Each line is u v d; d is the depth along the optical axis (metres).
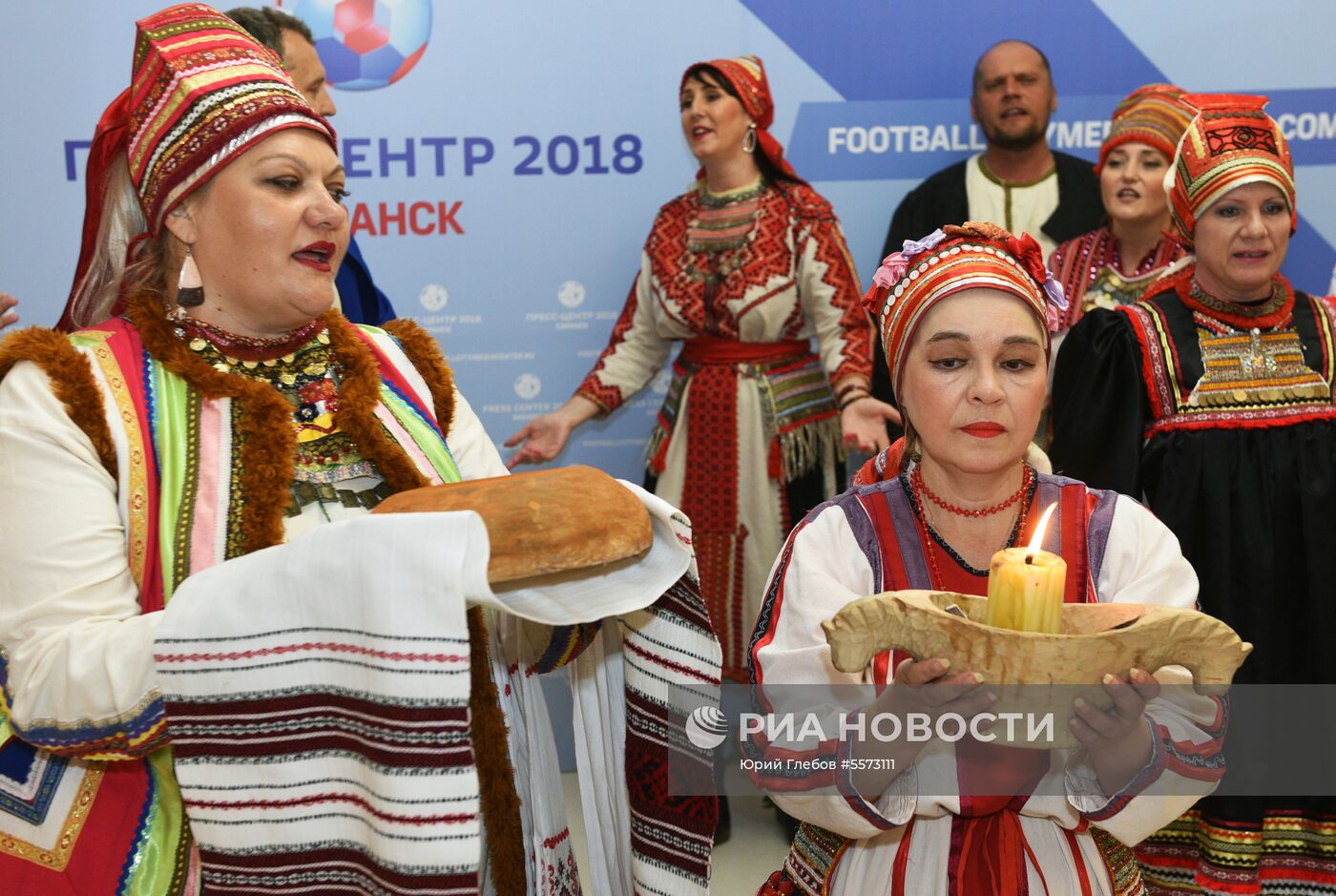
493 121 3.16
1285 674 2.10
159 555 1.09
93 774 1.11
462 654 0.88
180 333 1.18
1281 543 2.10
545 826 1.20
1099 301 2.80
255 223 1.13
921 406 1.20
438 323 3.26
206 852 0.97
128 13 3.02
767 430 2.94
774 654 1.17
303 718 0.95
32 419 1.07
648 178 3.22
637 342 3.13
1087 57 3.20
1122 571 1.21
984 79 3.06
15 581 1.03
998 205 3.12
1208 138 2.12
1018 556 0.96
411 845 0.89
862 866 1.21
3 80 3.02
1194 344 2.15
